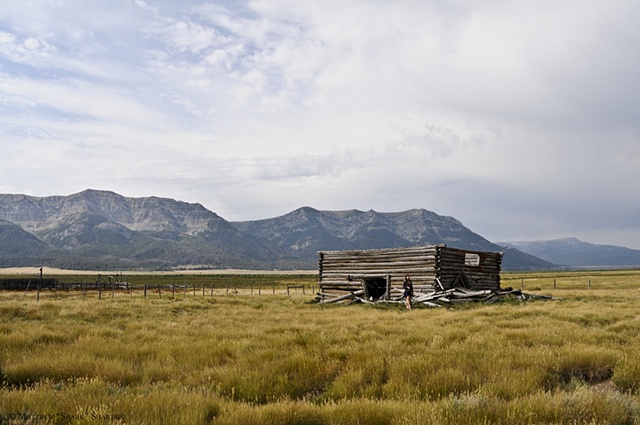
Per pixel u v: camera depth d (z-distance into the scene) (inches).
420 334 573.6
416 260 1347.2
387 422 248.8
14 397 291.0
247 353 456.1
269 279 6023.6
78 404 277.1
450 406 259.9
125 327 743.7
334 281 1534.2
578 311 850.1
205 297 1578.5
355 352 433.4
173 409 264.2
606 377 377.1
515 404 261.6
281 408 263.3
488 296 1283.2
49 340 551.2
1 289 2455.7
